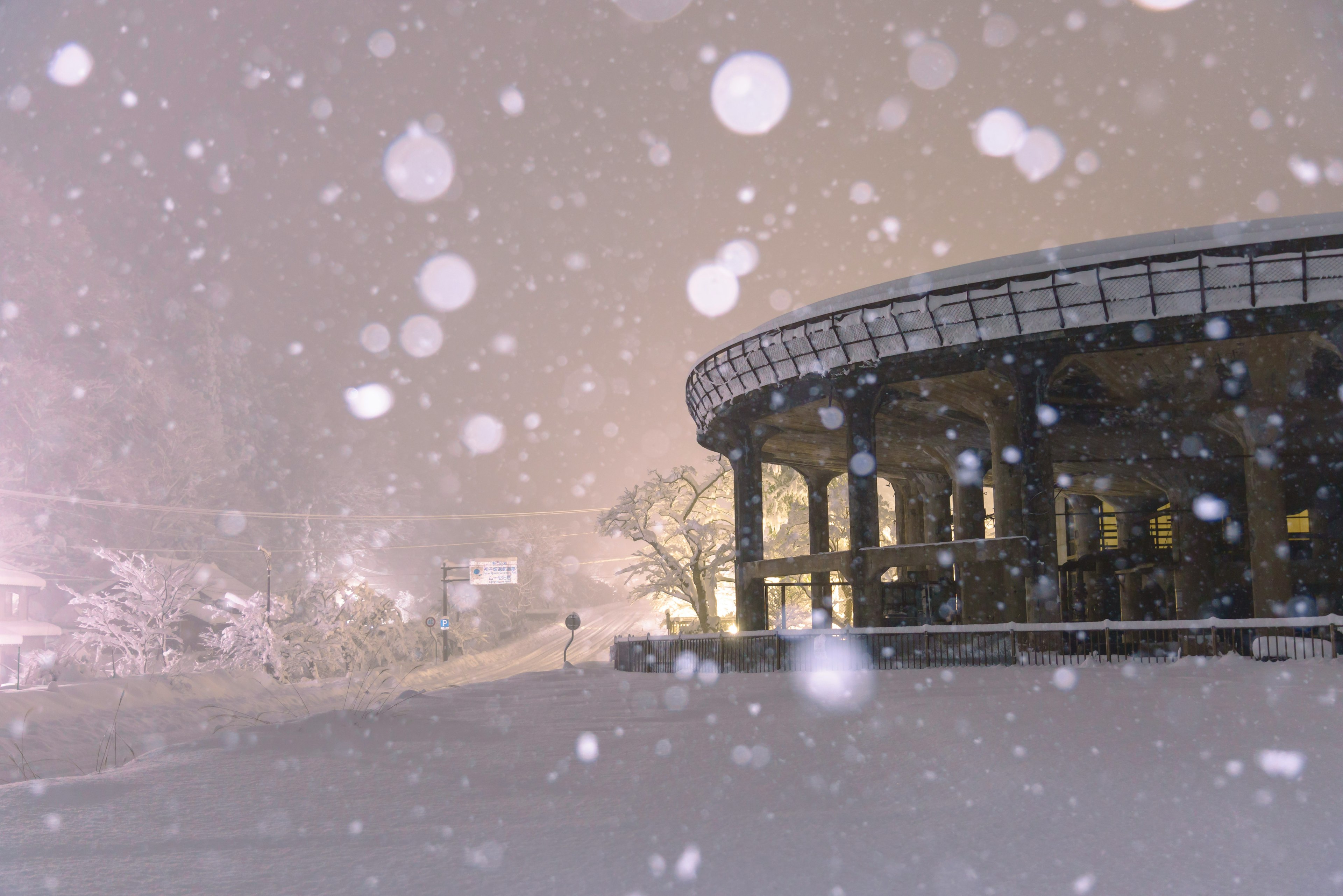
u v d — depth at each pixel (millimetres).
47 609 78375
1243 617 40062
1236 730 10742
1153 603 47062
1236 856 6152
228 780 9469
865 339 31266
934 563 30406
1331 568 35406
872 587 32000
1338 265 25031
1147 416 34906
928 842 6766
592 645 87438
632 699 19203
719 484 59938
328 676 67125
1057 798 7816
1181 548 41781
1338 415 31453
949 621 42719
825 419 34906
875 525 32312
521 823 7621
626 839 7055
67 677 52031
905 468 50969
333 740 12242
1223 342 27516
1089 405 34188
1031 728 11336
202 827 7477
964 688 17891
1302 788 7766
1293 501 36531
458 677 62281
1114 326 27453
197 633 74250
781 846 6777
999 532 35000
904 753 10320
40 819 7641
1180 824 6902
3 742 20797
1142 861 6121
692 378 40531
